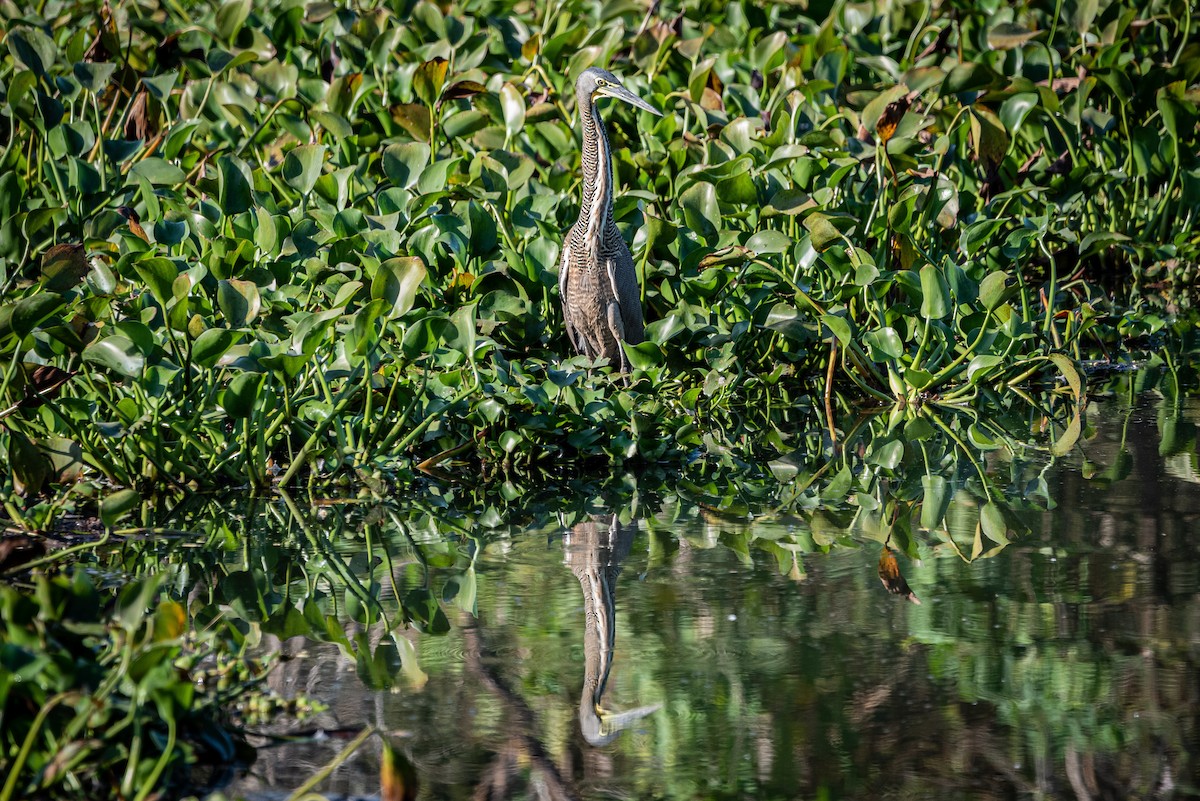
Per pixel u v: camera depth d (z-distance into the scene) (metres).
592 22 22.14
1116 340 14.29
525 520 9.48
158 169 13.60
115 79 17.09
